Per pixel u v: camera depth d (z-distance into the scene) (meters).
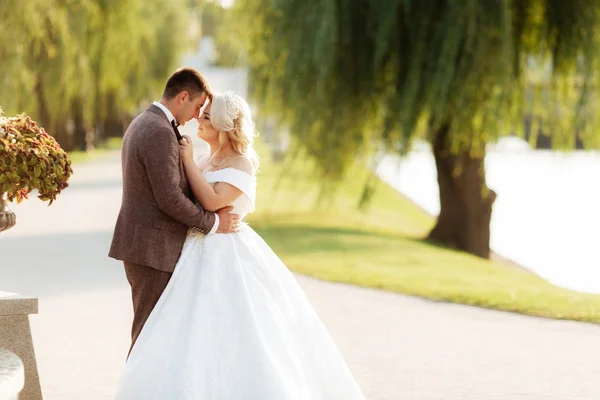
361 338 8.28
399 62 16.86
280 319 5.05
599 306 10.10
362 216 23.84
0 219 5.03
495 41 15.78
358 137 17.44
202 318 4.85
